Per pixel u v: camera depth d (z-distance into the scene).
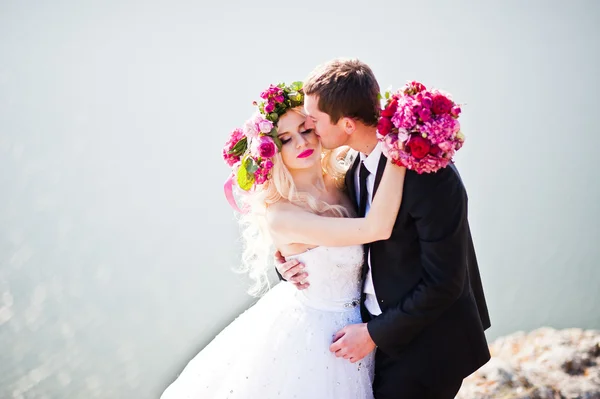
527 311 6.08
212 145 9.30
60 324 6.07
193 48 12.59
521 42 12.15
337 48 12.54
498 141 8.78
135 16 13.95
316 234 2.71
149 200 7.95
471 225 7.25
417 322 2.64
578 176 7.98
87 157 8.98
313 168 2.86
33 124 9.68
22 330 6.07
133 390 5.51
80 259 6.91
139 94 10.80
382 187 2.55
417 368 2.80
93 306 6.30
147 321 6.12
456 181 2.54
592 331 3.95
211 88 11.05
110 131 9.63
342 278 2.85
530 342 3.94
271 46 12.65
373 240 2.63
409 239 2.64
